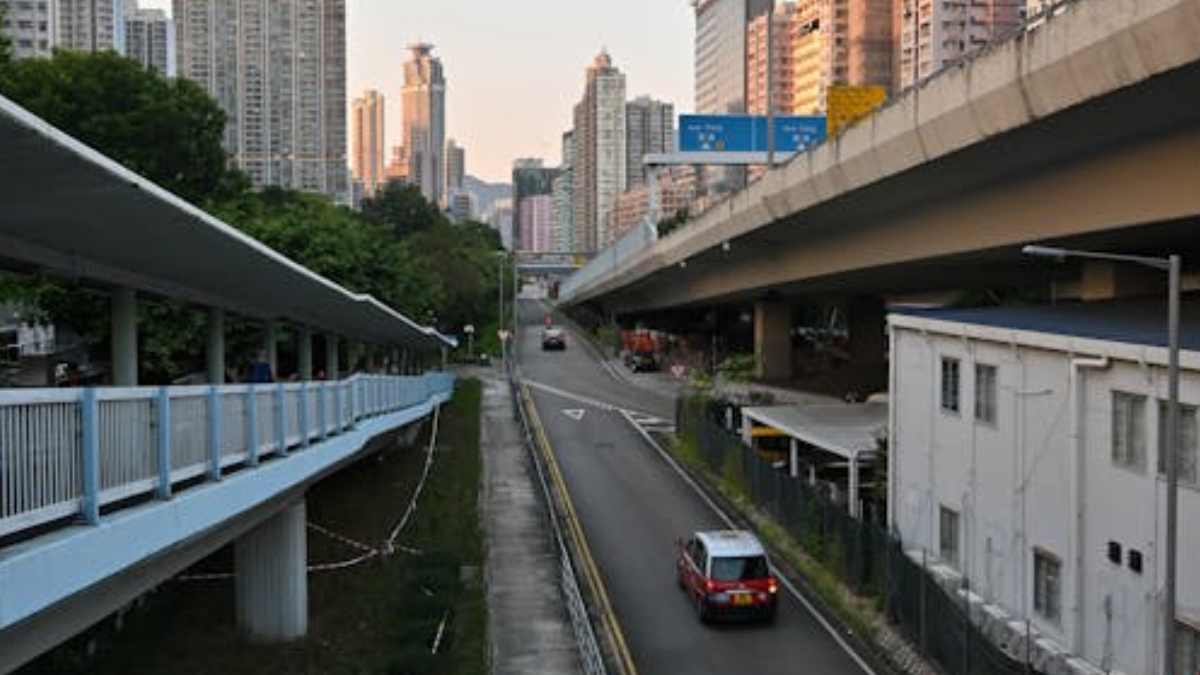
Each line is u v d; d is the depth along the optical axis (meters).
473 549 30.70
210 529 15.09
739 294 61.81
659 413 62.38
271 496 17.11
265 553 21.56
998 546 22.70
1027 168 24.09
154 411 12.54
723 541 26.02
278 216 50.81
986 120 21.94
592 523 35.16
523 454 48.19
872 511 30.30
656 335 100.81
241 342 38.53
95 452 10.79
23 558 9.18
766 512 35.06
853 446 32.41
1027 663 18.81
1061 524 20.39
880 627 23.73
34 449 9.80
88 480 10.69
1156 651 17.70
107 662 19.44
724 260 54.41
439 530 32.69
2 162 10.59
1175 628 16.53
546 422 58.47
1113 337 19.16
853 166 29.22
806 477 37.16
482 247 123.38
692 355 89.56
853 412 40.97
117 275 18.19
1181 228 21.47
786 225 38.31
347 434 24.22
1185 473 17.06
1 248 14.77
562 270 161.50
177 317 34.88
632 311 109.31
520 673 21.14
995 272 36.16
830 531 28.73
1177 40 16.30
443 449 48.19
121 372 18.84
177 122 46.88
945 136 23.77
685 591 27.30
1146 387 18.05
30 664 18.39
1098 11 17.98
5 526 9.19
